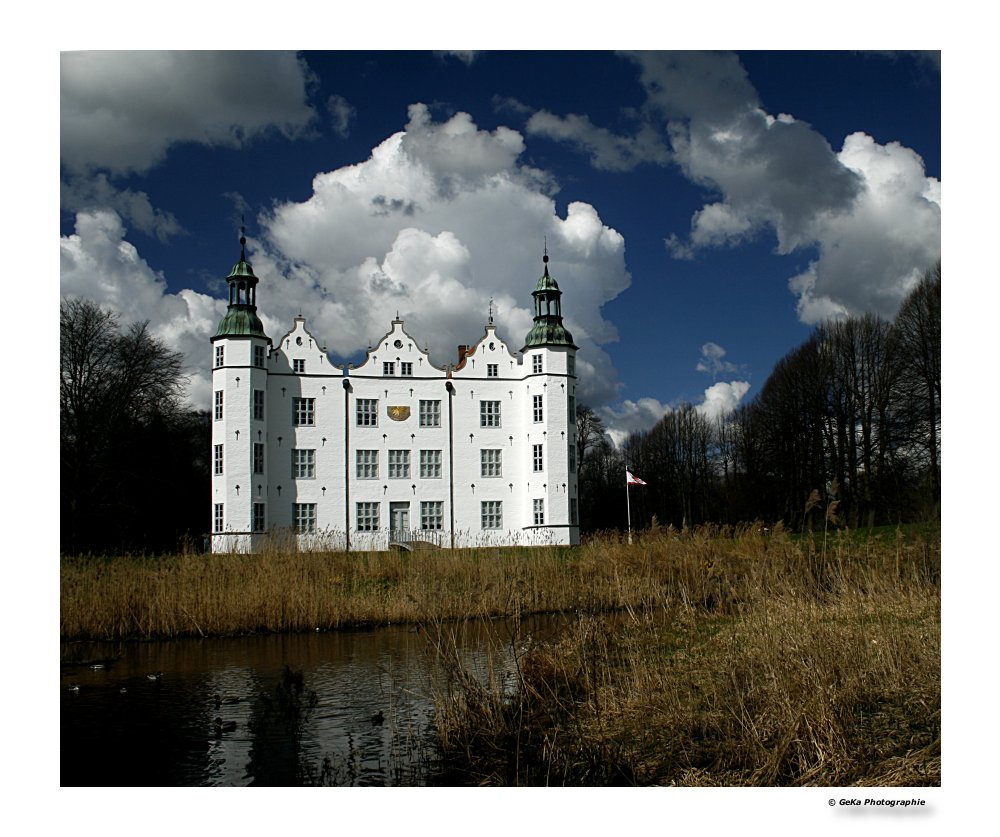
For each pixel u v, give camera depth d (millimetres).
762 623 16266
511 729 12375
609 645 16734
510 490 52500
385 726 13875
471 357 53125
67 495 46188
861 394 53969
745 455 69500
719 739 11383
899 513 43625
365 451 51094
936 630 14250
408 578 28672
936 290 46750
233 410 48188
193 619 24625
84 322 47094
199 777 11742
